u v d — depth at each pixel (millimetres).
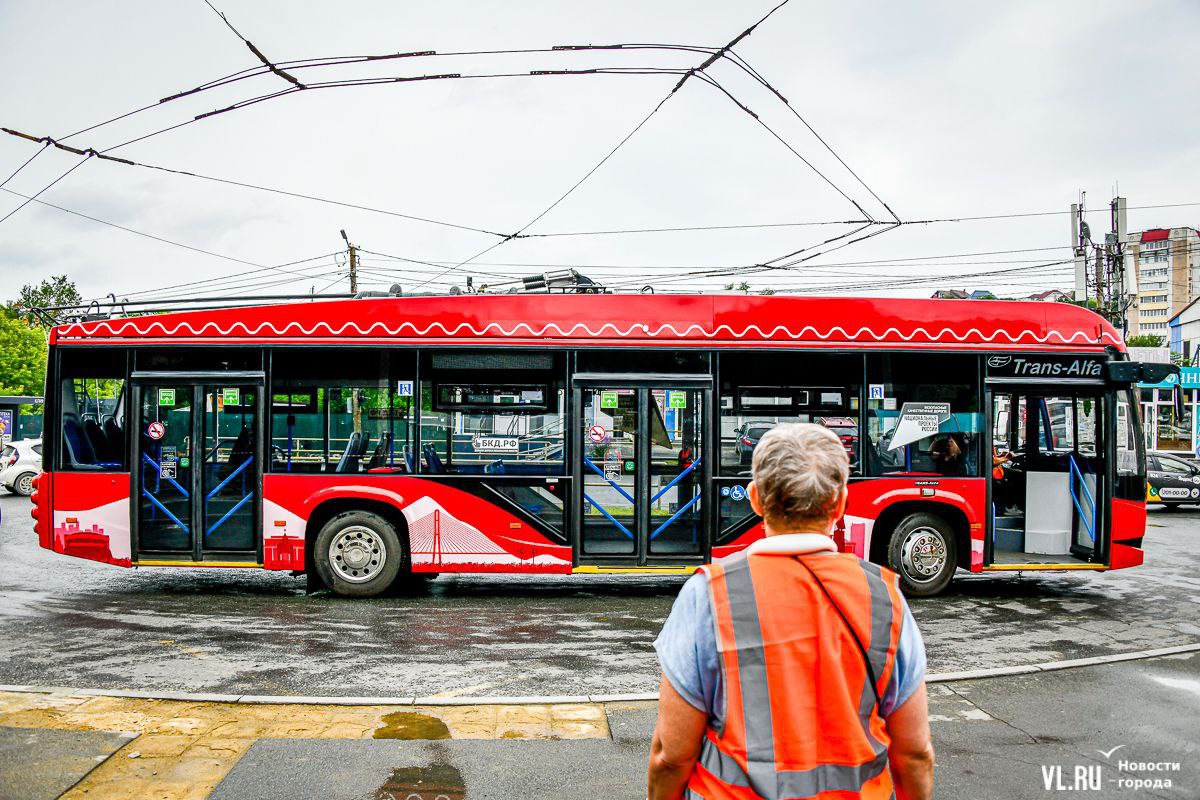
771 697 1895
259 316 8812
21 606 8312
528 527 8664
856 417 8859
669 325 8766
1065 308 9164
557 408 8734
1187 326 82562
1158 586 9805
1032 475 9586
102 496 8812
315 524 8797
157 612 8078
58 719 4945
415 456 8719
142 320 8859
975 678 6074
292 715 5082
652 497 8719
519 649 6828
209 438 8812
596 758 4508
